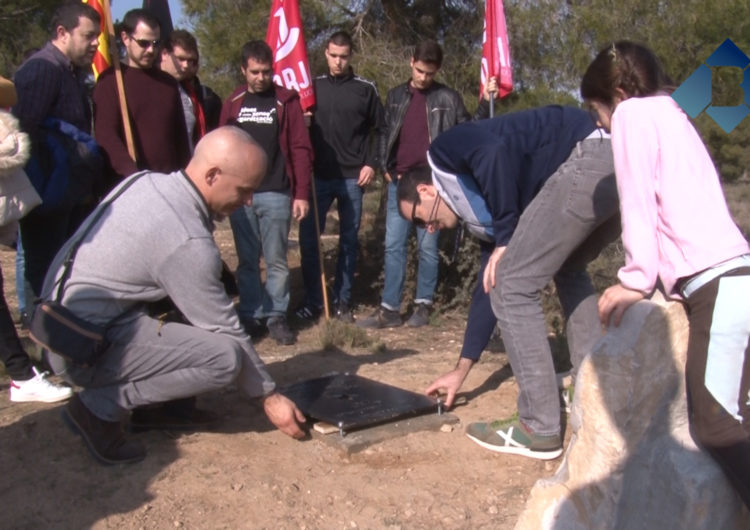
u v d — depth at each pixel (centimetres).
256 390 374
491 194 359
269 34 663
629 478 282
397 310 679
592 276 706
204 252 346
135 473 358
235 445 388
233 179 353
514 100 891
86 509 332
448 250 743
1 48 1095
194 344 352
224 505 337
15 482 350
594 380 284
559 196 352
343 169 672
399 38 938
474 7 922
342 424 390
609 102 307
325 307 668
